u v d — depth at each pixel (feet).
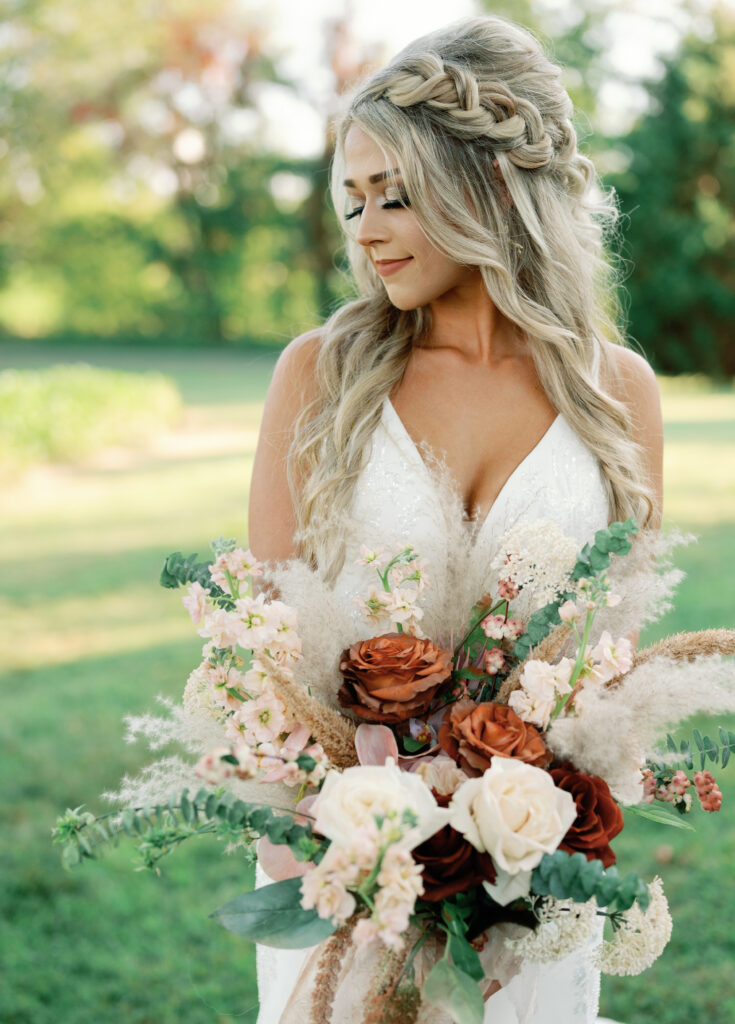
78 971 10.32
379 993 3.88
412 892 3.43
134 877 11.95
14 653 19.08
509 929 4.00
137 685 17.22
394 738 4.24
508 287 5.36
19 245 112.98
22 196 111.86
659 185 79.10
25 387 45.06
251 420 53.83
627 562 4.45
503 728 4.04
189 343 113.60
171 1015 9.71
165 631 20.30
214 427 51.75
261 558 5.72
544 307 5.56
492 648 4.50
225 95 111.96
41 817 12.95
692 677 3.97
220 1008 9.78
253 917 3.79
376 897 3.48
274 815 3.94
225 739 4.29
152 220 115.55
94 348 103.50
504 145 5.30
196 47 107.86
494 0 83.46
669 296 79.46
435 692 4.18
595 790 3.92
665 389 73.61
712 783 4.44
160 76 109.29
